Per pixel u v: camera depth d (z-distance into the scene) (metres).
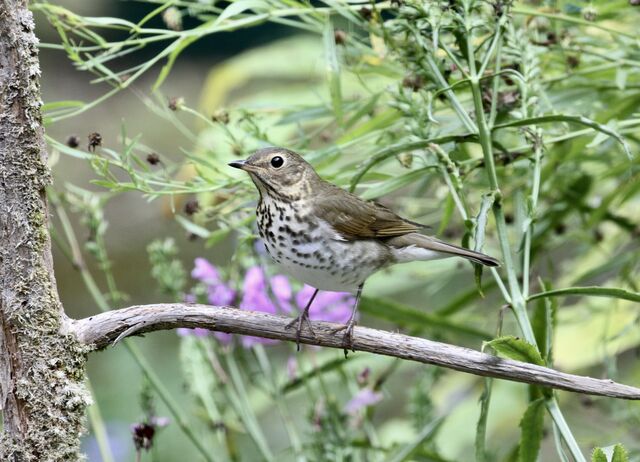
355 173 5.62
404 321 5.73
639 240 5.78
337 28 5.70
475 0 5.58
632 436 5.84
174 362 5.97
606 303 5.81
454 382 5.90
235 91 6.07
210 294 5.70
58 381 5.47
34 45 5.46
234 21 5.65
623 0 5.70
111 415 5.92
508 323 5.85
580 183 5.75
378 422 5.95
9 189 5.46
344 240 5.62
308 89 5.84
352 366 5.82
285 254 5.62
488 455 5.72
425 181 5.75
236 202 5.68
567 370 5.82
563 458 5.54
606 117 5.69
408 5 5.58
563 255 6.02
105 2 6.14
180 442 5.88
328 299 5.71
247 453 5.91
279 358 5.89
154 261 5.68
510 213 5.80
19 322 5.46
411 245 5.62
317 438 5.68
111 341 5.49
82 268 5.66
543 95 5.64
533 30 5.67
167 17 5.64
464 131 5.66
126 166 5.59
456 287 6.04
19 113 5.46
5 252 5.46
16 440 5.47
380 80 5.80
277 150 5.62
